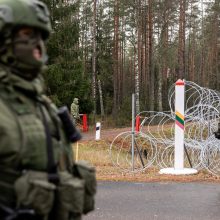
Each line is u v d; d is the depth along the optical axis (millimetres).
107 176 11648
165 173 12078
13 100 2293
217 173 12219
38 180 2236
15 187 2205
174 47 54312
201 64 66062
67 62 33469
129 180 10984
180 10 43500
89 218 7543
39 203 2186
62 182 2342
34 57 2369
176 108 12180
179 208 8266
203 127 13492
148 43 48688
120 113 42750
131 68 65750
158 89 49844
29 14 2338
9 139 2211
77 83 34469
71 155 2582
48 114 2455
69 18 33938
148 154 15875
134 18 48406
